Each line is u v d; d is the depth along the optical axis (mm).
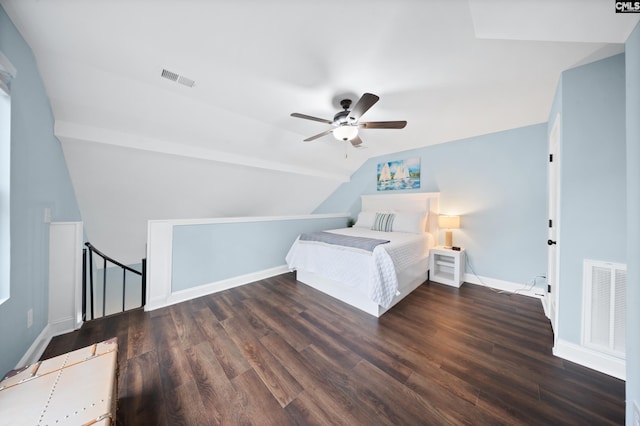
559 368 1557
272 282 3320
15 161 1403
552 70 1733
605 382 1430
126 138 2482
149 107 2283
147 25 1393
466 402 1289
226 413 1230
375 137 3400
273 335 1963
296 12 1272
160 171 3051
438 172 3688
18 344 1442
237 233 3199
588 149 1596
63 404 898
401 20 1313
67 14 1311
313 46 1545
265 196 4500
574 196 1648
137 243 4047
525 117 2650
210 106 2420
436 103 2336
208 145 3006
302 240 3291
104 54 1666
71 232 2021
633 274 976
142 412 1231
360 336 1948
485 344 1830
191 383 1433
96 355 1187
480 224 3262
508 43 1477
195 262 2809
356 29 1391
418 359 1652
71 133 2178
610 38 1139
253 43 1531
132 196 3270
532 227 2852
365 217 4195
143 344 1833
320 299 2721
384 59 1667
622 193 1481
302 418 1201
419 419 1191
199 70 1839
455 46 1521
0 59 1136
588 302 1586
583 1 1008
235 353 1723
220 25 1383
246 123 2809
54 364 1113
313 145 3701
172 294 2621
